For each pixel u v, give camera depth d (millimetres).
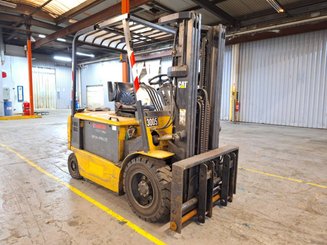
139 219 2354
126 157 2434
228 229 2197
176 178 1981
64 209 2551
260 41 9602
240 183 3359
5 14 9039
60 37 10062
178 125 2314
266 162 4379
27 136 6879
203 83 2568
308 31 8195
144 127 2193
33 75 16438
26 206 2607
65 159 4520
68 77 18531
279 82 9289
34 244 1943
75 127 3414
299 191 3100
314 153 5027
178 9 8086
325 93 8281
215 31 2471
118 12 7031
